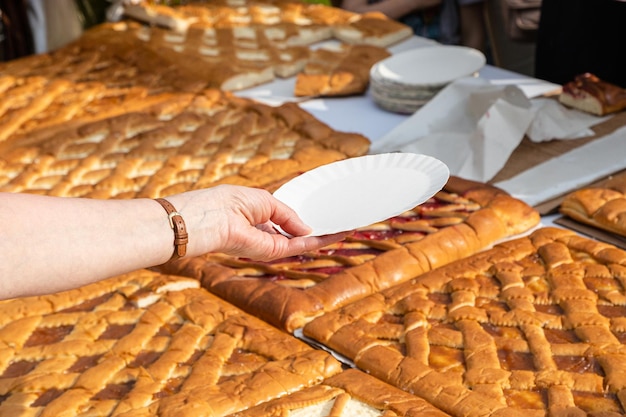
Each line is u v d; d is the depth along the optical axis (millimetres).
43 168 3330
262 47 4531
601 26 4758
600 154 3154
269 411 1847
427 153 3193
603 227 2656
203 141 3453
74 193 3104
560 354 1990
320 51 4430
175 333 2240
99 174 3248
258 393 1915
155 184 3086
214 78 4113
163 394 1978
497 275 2377
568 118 3418
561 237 2537
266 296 2332
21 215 1531
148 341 2205
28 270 1509
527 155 3213
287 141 3441
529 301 2227
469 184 2900
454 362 1998
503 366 1976
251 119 3625
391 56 4078
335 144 3305
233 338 2180
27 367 2152
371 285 2383
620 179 2832
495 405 1799
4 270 1479
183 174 3174
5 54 5898
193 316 2291
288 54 4418
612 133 3326
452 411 1812
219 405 1867
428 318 2203
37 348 2203
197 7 5348
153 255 1698
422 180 1874
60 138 3576
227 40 4668
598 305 2191
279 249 1868
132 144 3512
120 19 5398
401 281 2416
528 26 5688
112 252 1620
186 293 2432
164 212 1725
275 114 3684
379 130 3588
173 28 4992
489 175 3049
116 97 4090
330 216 1901
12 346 2230
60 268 1547
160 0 5453
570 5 4855
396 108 3721
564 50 5004
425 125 3398
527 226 2674
